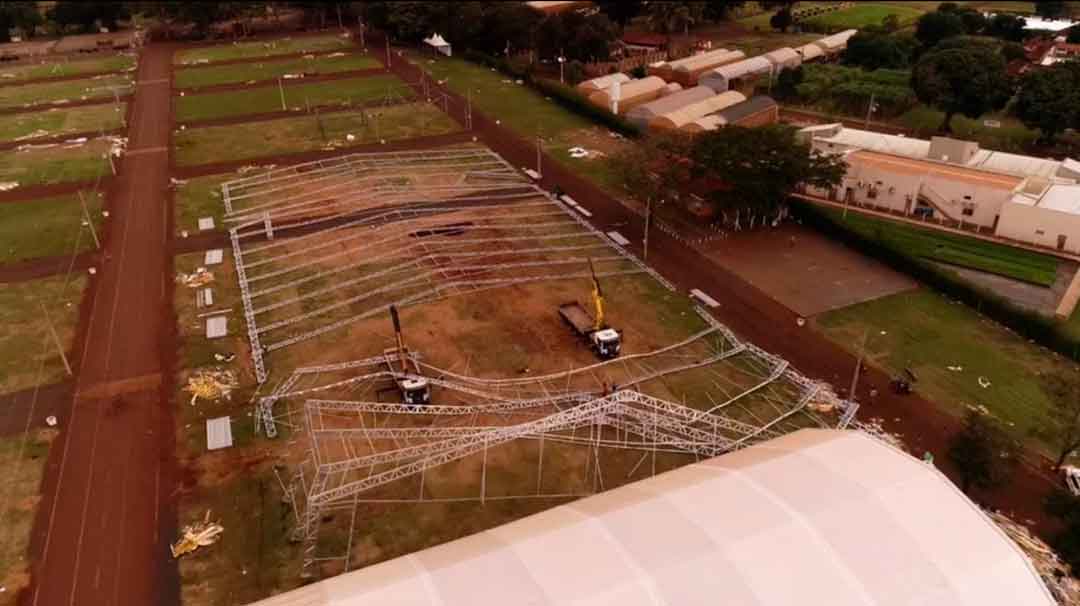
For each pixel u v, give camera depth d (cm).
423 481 3762
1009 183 6103
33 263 5784
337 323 5016
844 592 2389
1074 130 7812
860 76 9550
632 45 12069
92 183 7206
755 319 5003
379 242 6053
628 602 2356
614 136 8256
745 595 2380
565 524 2684
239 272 5616
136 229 6306
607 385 4388
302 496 3656
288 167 7531
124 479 3800
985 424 3553
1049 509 3306
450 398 4316
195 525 3528
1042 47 10381
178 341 4859
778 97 9519
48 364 4644
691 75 9775
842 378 4425
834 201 6744
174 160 7744
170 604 3156
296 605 2378
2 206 6738
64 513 3603
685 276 5547
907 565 2464
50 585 3250
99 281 5553
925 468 2850
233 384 4462
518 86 10075
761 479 2816
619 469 3819
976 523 2619
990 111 8638
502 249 5941
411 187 7038
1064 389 3759
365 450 3947
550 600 2359
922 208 6350
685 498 2747
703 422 4056
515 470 3834
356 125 8675
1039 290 5250
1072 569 3153
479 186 7050
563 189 6994
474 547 2633
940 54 8094
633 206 6644
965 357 4584
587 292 5347
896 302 5162
